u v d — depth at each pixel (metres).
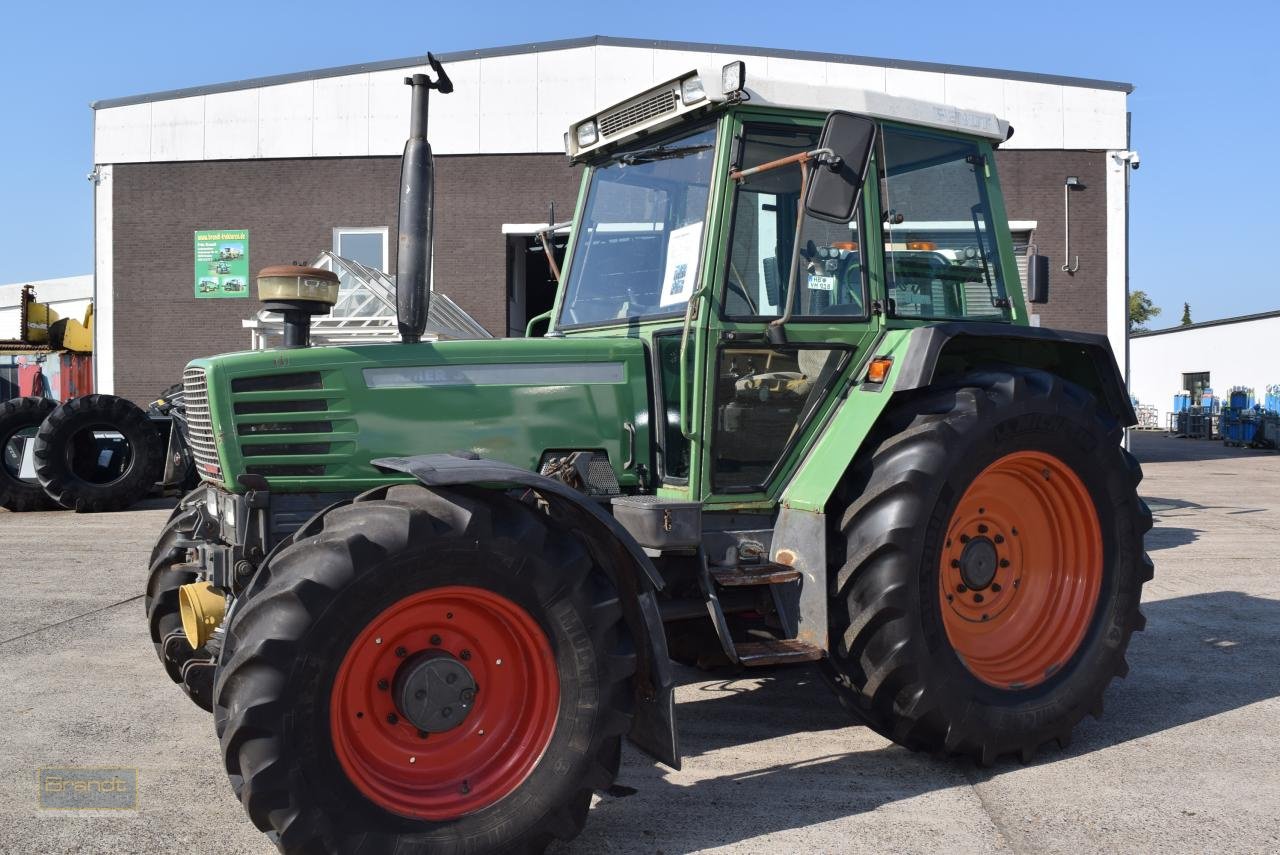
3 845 3.03
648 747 3.11
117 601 6.42
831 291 3.86
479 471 2.81
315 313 3.71
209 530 3.83
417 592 2.76
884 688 3.53
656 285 3.86
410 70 16.20
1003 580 3.94
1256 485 14.54
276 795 2.57
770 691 4.64
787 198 3.77
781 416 3.80
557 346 3.62
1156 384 39.94
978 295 4.23
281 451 3.32
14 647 5.32
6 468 11.23
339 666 2.67
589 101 15.92
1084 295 16.03
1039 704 3.69
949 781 3.53
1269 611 6.17
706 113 3.70
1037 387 3.79
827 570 3.63
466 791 2.84
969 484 3.61
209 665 3.66
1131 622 3.95
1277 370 32.81
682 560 3.63
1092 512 3.93
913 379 3.63
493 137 16.03
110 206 16.67
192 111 16.52
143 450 11.30
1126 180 15.95
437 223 16.20
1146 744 3.88
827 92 3.77
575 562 2.92
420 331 3.47
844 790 3.45
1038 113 15.82
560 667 2.89
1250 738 3.94
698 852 2.98
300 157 16.39
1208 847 2.97
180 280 16.67
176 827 3.17
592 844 3.04
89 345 16.66
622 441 3.66
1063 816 3.21
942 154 4.16
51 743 3.93
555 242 4.64
